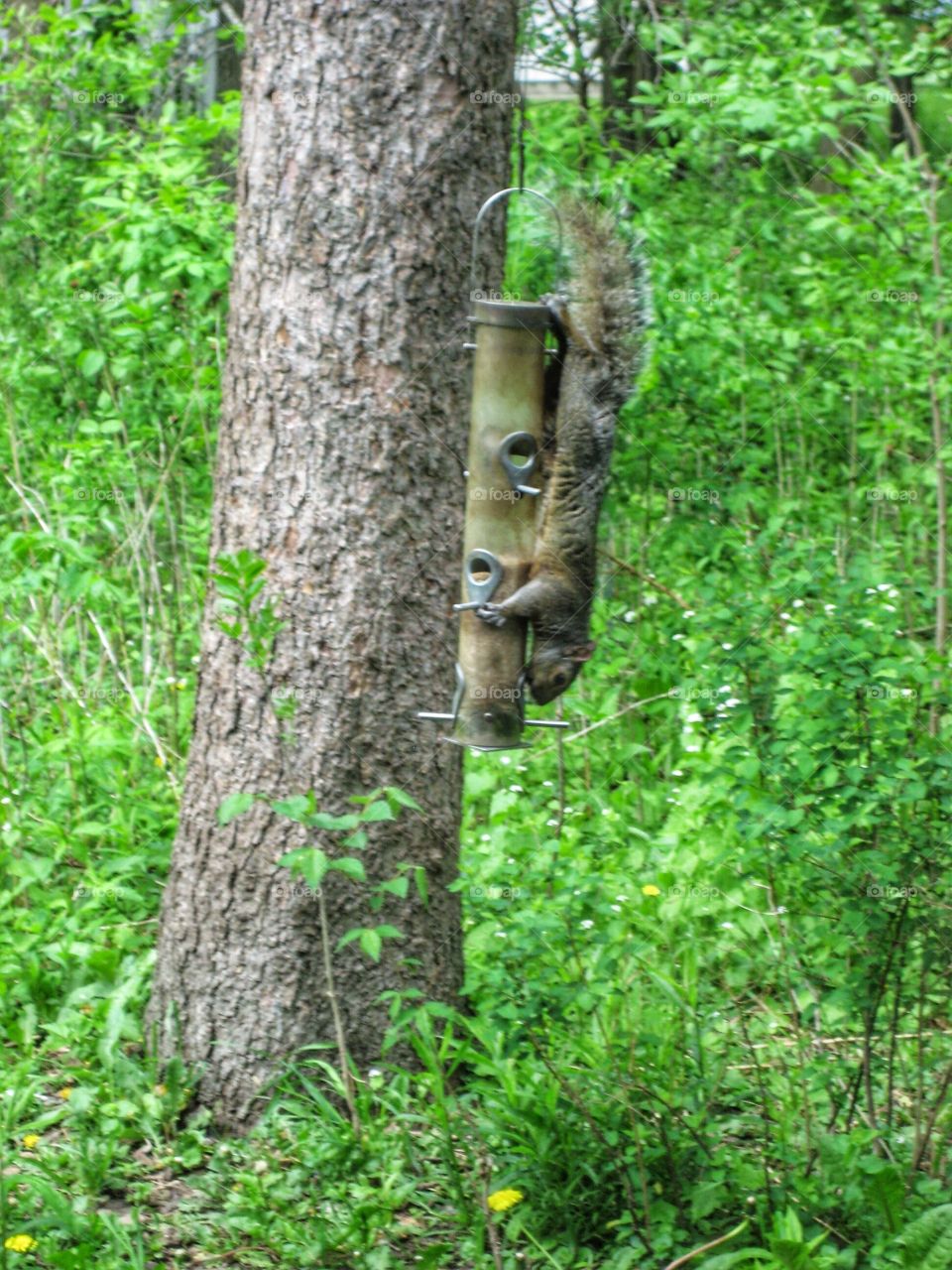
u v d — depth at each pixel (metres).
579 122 9.53
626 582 8.04
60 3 10.75
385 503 4.91
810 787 4.56
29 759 6.99
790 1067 4.63
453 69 4.84
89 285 8.38
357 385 4.87
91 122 9.28
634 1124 4.30
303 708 4.97
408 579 4.96
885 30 8.65
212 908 5.09
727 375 8.16
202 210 7.80
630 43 9.97
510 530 4.86
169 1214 4.58
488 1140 4.61
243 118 4.96
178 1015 5.16
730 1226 4.29
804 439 9.20
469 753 7.03
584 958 4.96
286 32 4.80
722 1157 4.41
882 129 9.59
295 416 4.89
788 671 4.72
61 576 6.58
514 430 4.77
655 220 8.31
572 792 6.93
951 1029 5.21
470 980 5.32
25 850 6.54
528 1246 4.34
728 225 9.06
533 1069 4.76
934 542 8.75
